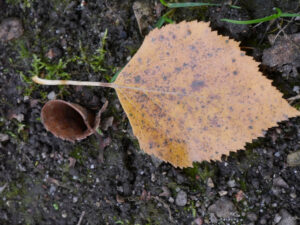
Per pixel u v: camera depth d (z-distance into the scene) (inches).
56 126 3.1
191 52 2.7
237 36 3.0
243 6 3.0
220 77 2.6
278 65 3.0
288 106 2.5
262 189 3.1
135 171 3.4
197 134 2.7
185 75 2.7
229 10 3.0
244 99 2.6
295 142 3.0
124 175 3.4
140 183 3.4
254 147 3.1
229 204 3.2
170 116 2.8
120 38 3.3
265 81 2.5
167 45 2.7
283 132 3.1
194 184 3.3
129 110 2.9
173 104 2.8
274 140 3.1
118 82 2.9
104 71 3.4
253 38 3.0
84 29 3.4
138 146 3.4
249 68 2.6
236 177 3.2
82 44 3.4
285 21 3.0
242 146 2.7
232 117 2.6
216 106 2.7
